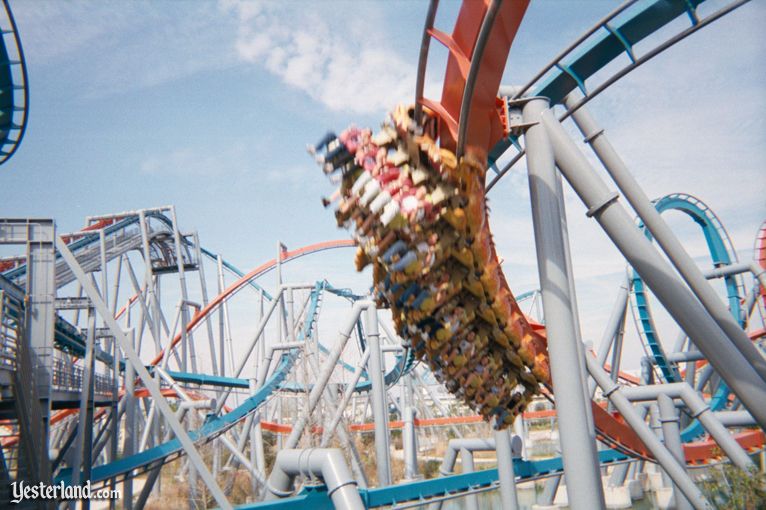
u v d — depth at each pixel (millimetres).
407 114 7996
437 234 7902
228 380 37094
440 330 8961
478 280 8820
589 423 9547
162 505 35094
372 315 29750
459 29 8117
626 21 10320
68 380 21172
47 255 17047
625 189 13883
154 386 16766
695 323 10414
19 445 14320
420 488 20734
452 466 27609
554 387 9211
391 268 8281
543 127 10055
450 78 8469
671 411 20688
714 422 19328
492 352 10414
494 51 7547
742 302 32344
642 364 33031
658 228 13531
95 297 17016
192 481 32188
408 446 38281
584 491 8734
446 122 8484
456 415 62781
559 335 9258
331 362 29578
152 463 24875
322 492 15914
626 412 16234
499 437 19844
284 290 40281
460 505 36781
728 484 17625
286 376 34969
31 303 16688
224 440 31797
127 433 27234
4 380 13758
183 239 42125
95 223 37750
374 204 7445
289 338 39781
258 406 31609
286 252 46281
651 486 36219
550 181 9844
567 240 10516
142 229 37312
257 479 33000
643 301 29031
